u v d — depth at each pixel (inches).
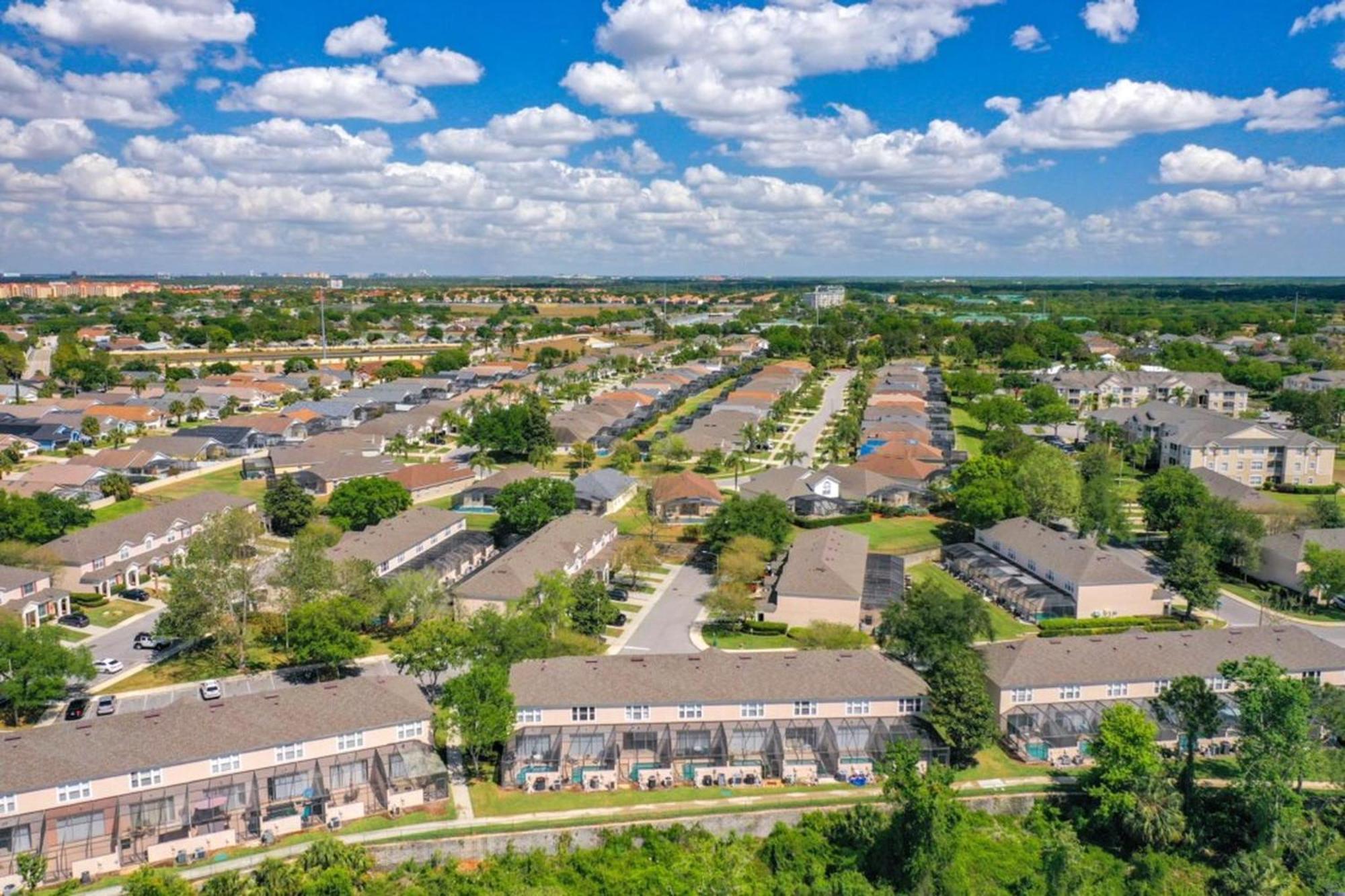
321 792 3211.1
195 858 3006.9
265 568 4820.4
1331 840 3240.7
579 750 3474.4
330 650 4003.4
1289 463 7691.9
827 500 6722.4
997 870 3085.6
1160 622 4896.7
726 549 5378.9
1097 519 6067.9
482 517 6722.4
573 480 7052.2
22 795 2935.5
